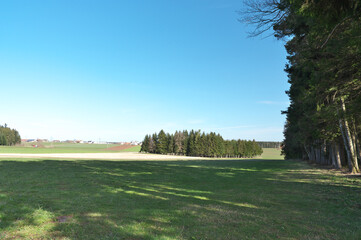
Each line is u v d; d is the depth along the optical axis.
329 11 5.12
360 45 7.14
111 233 5.16
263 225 6.15
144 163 37.22
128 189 11.94
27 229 5.27
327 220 6.75
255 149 153.75
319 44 8.02
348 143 21.28
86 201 8.50
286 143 61.66
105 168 24.53
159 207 8.02
